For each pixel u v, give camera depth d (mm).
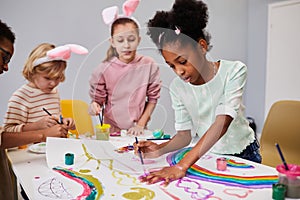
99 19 2633
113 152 1137
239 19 3443
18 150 1314
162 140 1228
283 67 3234
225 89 1071
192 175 992
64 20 2516
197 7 1021
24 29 2396
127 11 1316
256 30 3463
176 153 1148
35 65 1522
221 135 1040
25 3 2373
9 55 1090
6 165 1124
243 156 1261
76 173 1025
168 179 952
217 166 1051
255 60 3520
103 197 852
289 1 3100
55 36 2504
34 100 1582
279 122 1551
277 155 1522
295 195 827
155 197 848
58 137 1265
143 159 1095
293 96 3150
